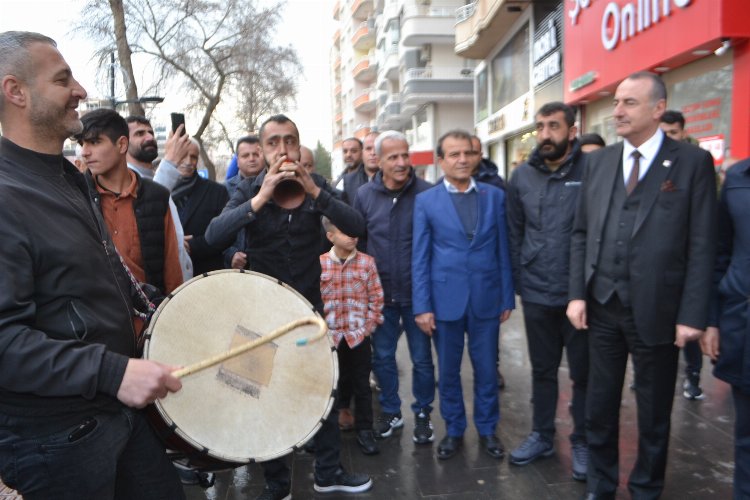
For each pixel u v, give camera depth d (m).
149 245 2.70
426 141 26.69
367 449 3.47
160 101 11.66
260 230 2.80
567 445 3.49
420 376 3.60
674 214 2.46
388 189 3.73
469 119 25.47
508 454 3.40
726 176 2.46
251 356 1.99
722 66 6.64
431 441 3.61
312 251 2.88
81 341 1.52
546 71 11.90
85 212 1.73
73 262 1.57
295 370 2.03
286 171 2.59
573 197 3.12
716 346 2.44
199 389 1.85
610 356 2.71
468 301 3.30
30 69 1.54
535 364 3.31
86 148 2.54
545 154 3.15
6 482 1.55
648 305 2.49
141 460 1.79
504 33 15.34
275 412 1.92
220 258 3.68
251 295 2.12
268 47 19.52
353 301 3.54
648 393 2.59
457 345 3.40
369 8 42.97
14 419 1.51
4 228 1.43
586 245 2.76
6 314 1.40
